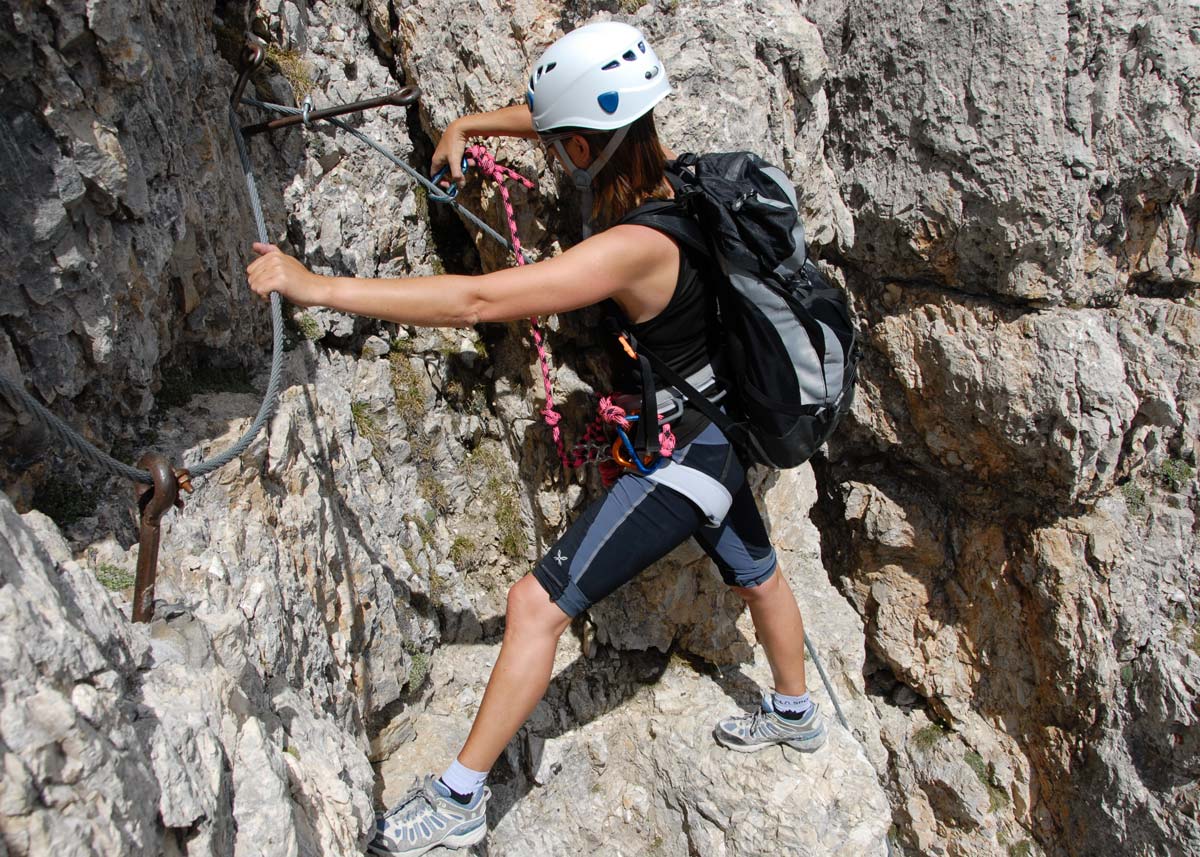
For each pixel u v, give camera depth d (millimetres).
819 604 4277
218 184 2719
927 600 5023
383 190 3576
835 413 2576
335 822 2115
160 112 2340
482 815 2662
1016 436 4250
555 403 3465
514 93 3262
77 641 1407
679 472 2521
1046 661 4660
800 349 2416
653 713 3580
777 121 3508
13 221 1907
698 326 2438
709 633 3643
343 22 3561
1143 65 3770
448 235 3898
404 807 2635
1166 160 3834
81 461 2178
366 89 3551
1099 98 3818
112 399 2303
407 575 3383
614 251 2186
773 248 2287
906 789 5113
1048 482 4391
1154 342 4227
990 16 3729
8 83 1878
